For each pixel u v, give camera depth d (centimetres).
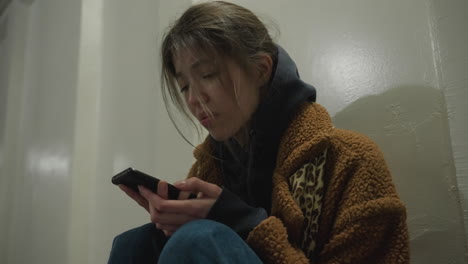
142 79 113
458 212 56
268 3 88
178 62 58
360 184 48
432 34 62
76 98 118
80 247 111
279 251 42
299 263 42
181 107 67
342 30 75
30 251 136
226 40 56
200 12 58
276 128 59
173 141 101
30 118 159
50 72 144
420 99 62
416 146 62
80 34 122
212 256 35
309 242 49
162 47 63
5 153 164
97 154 119
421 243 59
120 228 107
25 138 161
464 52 59
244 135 64
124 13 123
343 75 73
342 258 46
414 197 61
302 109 58
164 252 37
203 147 72
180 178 98
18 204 156
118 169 113
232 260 36
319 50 78
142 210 102
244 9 62
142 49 114
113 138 117
